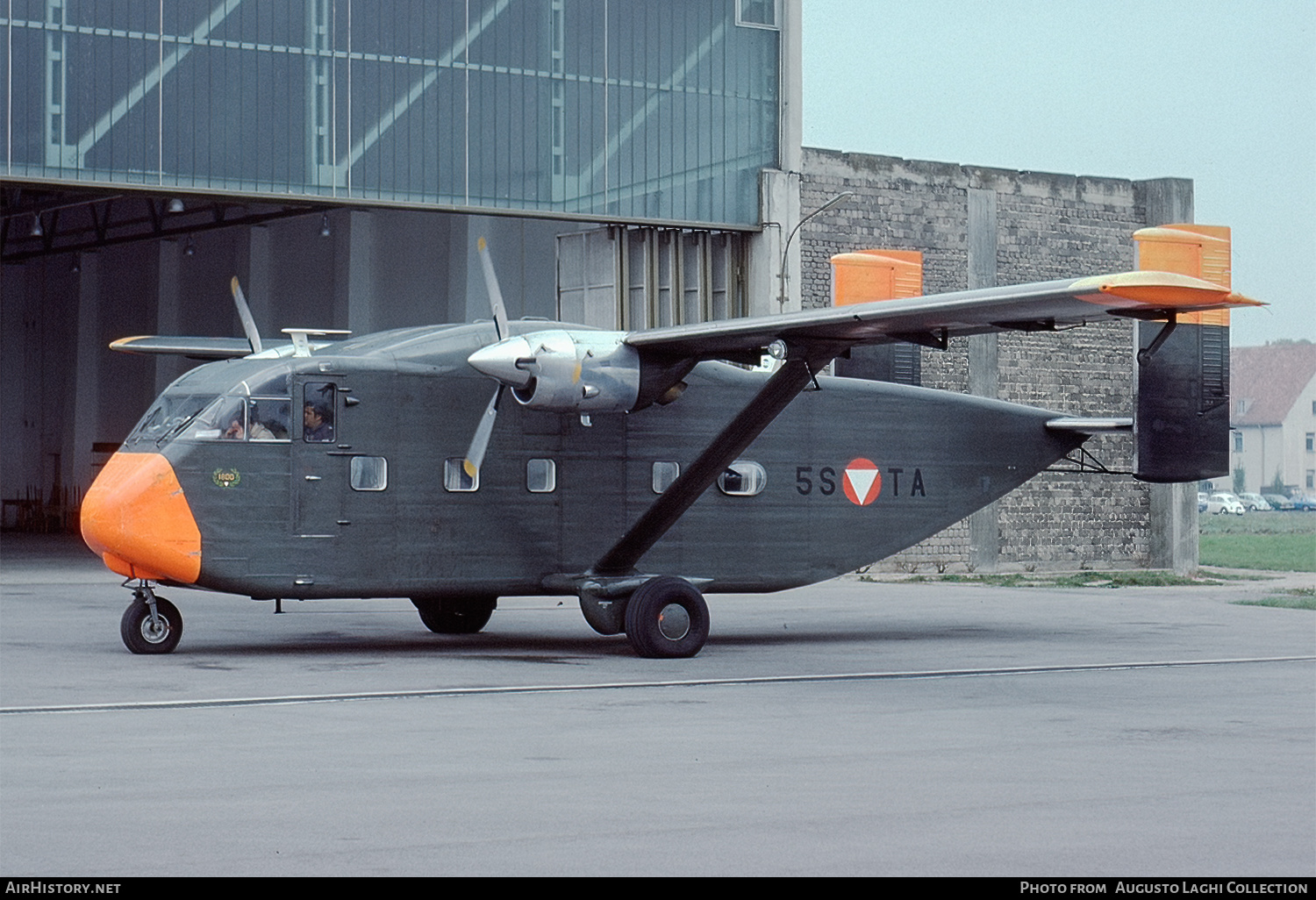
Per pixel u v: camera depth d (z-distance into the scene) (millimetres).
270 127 31688
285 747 12047
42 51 29875
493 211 33812
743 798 10062
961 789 10461
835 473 22156
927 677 17234
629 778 10789
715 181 36500
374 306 44000
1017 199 40125
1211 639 22156
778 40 37281
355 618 24609
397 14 32844
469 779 10727
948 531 38719
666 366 19547
